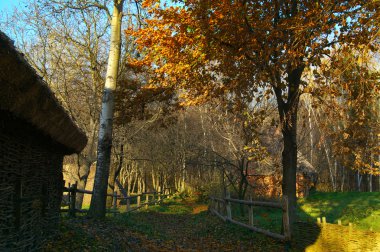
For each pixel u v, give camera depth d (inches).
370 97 365.7
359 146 475.2
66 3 538.3
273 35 360.5
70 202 466.0
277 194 828.0
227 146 943.7
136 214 732.0
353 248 309.1
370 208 644.1
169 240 423.8
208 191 1141.1
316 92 382.6
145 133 1222.3
